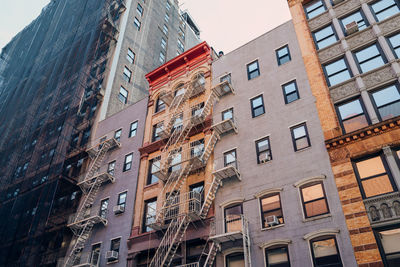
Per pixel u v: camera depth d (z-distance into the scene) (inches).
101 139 1275.8
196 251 790.5
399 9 783.1
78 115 1435.8
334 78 793.6
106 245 951.6
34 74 1935.3
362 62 767.1
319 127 745.0
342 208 618.5
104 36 1790.1
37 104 1692.9
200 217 791.1
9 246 1142.3
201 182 880.9
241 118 903.1
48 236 1080.8
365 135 661.9
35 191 1241.4
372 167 634.2
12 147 1583.4
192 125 971.3
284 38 960.3
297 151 747.4
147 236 883.4
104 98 1503.4
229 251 714.8
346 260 567.2
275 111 847.1
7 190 1407.5
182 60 1208.2
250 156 820.0
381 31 767.1
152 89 1262.3
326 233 609.3
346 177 645.3
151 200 967.0
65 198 1184.8
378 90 710.5
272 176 751.7
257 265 657.0
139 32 2022.6
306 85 829.2
